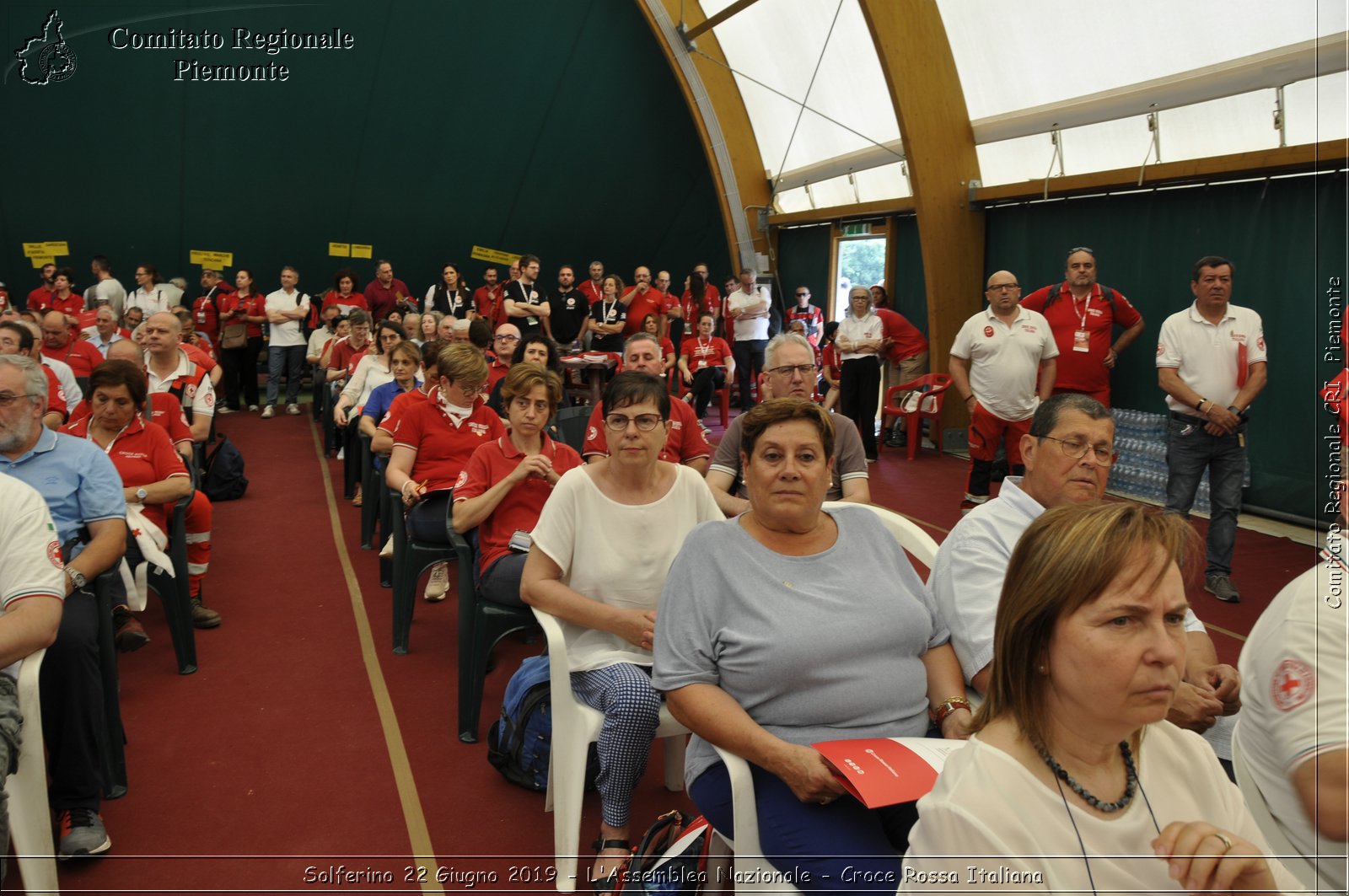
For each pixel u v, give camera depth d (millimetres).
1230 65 7492
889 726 2201
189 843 2945
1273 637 1579
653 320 12023
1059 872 1297
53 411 5230
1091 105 8719
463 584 3736
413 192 14859
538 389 3857
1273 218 7227
